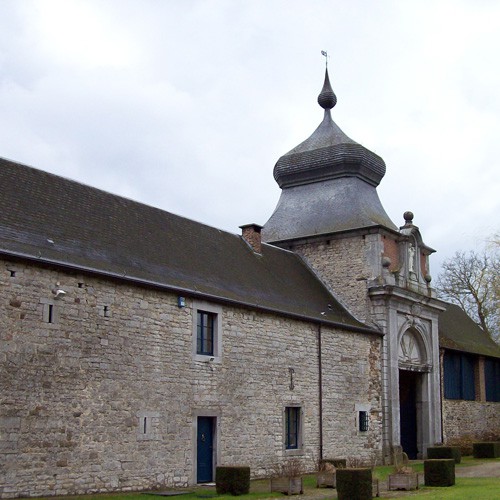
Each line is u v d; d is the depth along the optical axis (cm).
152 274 1738
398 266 2734
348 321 2444
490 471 2105
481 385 3350
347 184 2827
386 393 2489
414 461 2589
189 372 1755
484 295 4206
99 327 1544
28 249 1451
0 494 1316
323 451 2177
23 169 1756
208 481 1789
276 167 2992
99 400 1523
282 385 2053
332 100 2998
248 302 1959
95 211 1850
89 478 1483
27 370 1392
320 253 2725
